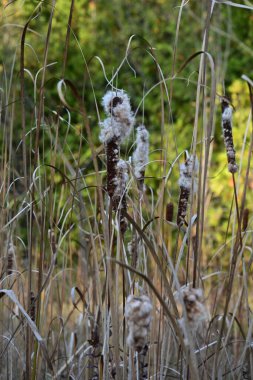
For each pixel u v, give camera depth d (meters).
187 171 2.49
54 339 3.55
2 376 3.11
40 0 2.66
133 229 2.59
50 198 2.73
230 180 6.44
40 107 2.58
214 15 7.63
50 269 2.68
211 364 3.04
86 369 2.79
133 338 1.96
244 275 2.73
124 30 9.49
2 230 2.91
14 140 5.44
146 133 2.56
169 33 9.64
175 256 2.67
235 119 7.02
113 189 2.28
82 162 6.36
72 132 8.16
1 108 3.04
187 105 8.55
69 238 3.34
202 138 2.68
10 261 3.08
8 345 3.00
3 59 3.55
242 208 2.55
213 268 4.45
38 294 2.61
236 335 3.25
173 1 9.29
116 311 2.40
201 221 2.46
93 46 9.23
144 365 2.55
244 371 3.01
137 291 2.57
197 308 2.12
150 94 8.80
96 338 2.66
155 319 2.59
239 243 2.61
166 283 2.21
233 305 3.61
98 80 9.11
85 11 9.54
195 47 8.44
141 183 2.59
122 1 9.70
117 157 2.24
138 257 2.63
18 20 5.25
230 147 2.45
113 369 2.67
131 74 9.11
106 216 2.54
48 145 6.95
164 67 8.93
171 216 2.70
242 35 8.71
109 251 2.30
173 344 3.10
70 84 2.08
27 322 2.54
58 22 8.73
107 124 2.22
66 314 4.14
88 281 3.10
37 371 2.73
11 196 4.03
